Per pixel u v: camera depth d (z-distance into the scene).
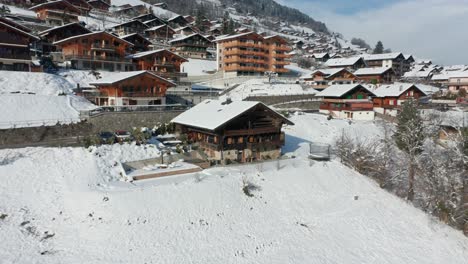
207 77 78.94
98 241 20.44
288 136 44.03
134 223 21.70
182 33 114.56
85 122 36.03
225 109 34.16
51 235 20.97
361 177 33.12
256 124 34.22
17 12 86.81
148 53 64.50
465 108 60.66
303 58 124.56
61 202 23.75
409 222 26.70
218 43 86.31
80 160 28.50
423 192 30.42
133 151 31.59
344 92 56.16
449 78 82.94
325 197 28.72
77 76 52.59
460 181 28.55
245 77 77.31
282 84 71.81
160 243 20.72
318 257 21.48
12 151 28.52
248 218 24.27
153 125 39.88
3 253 18.95
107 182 26.31
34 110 36.91
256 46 84.00
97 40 60.25
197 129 34.25
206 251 20.72
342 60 105.94
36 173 26.53
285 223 24.58
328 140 44.41
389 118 54.47
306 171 31.67
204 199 24.66
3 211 22.25
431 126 40.28
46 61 54.09
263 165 32.00
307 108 62.59
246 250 21.38
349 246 22.98
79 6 101.94
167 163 31.53
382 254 22.55
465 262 22.48
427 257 22.64
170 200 23.89
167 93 53.53
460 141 30.09
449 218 27.45
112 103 43.75
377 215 27.05
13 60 47.66
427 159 33.41
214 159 32.25
